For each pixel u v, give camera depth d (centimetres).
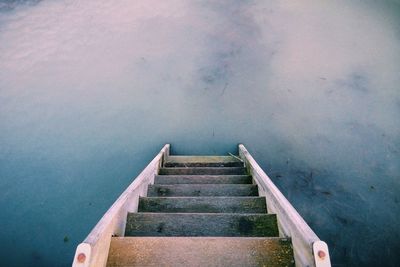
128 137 454
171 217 235
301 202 388
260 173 300
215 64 510
